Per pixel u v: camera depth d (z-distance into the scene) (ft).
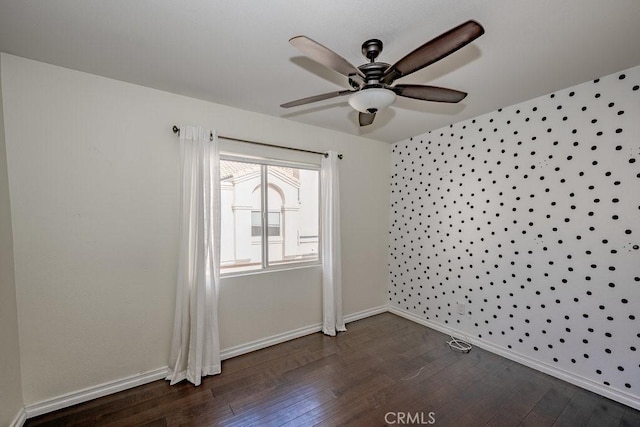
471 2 4.16
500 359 8.34
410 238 11.53
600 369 6.68
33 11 4.33
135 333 7.02
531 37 5.05
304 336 10.00
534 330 7.83
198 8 4.29
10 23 4.62
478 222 9.14
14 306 5.63
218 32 4.90
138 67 6.12
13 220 5.67
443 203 10.23
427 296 10.85
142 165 7.03
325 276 10.27
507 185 8.36
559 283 7.34
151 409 6.19
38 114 5.88
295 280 9.84
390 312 12.34
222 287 8.30
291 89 7.18
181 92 7.35
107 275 6.66
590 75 6.48
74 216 6.28
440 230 10.35
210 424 5.78
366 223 11.76
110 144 6.64
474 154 9.20
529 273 7.92
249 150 8.64
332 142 10.62
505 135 8.36
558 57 5.73
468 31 3.38
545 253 7.59
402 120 9.47
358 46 5.25
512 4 4.21
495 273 8.71
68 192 6.21
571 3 4.19
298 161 9.71
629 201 6.23
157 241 7.26
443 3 4.18
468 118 9.28
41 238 5.95
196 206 7.45
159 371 7.30
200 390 6.86
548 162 7.48
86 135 6.38
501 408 6.27
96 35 4.99
